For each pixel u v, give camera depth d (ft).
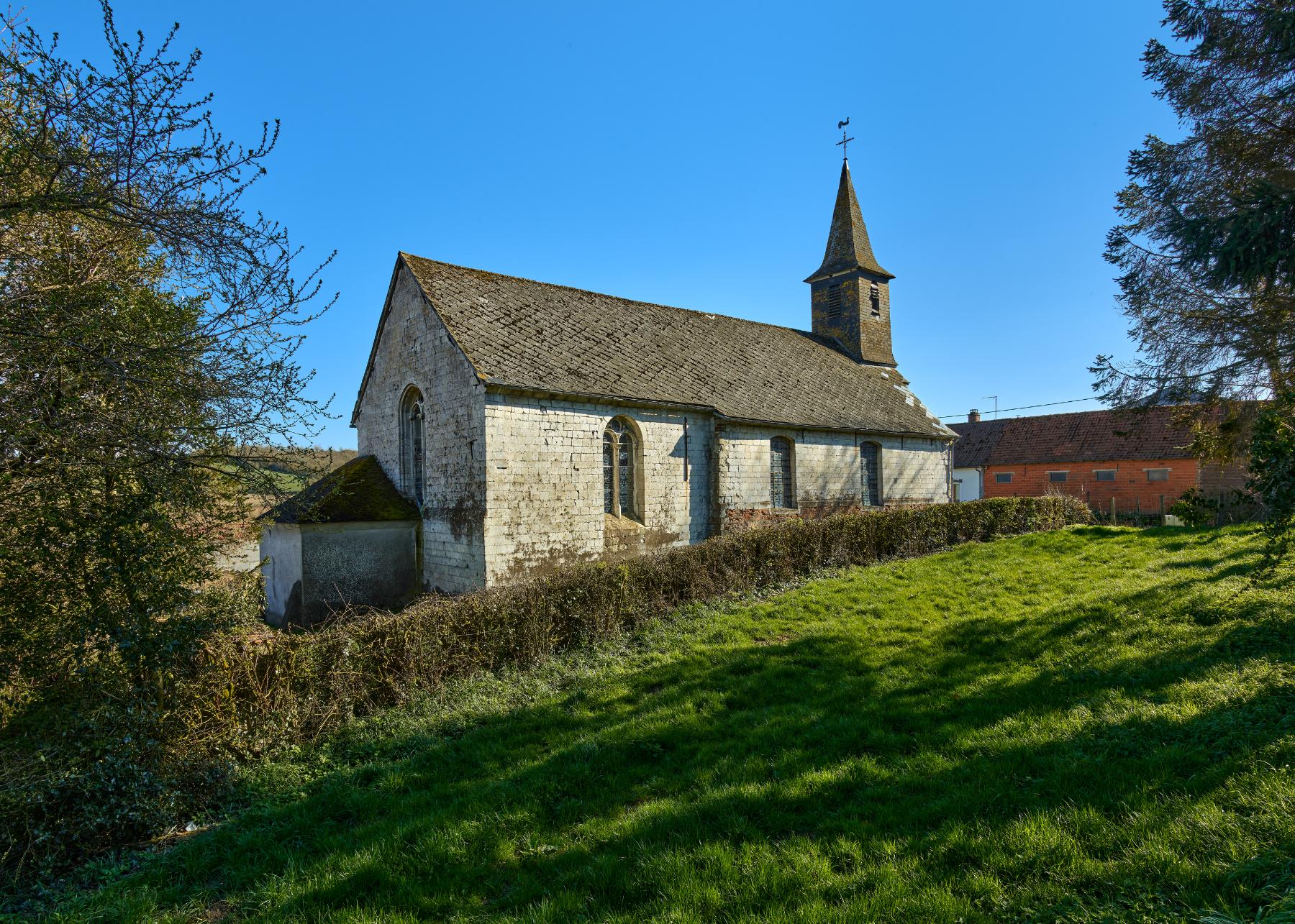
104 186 16.71
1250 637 23.25
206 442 21.06
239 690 21.68
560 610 32.04
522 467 45.27
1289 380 33.22
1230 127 32.63
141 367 18.24
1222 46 31.50
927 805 15.28
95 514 18.81
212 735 20.49
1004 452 115.85
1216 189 33.14
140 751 18.63
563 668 28.50
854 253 89.61
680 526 54.90
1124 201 38.06
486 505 43.45
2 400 16.94
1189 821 12.98
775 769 18.13
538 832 16.20
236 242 18.61
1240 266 28.14
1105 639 25.73
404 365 53.11
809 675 25.40
